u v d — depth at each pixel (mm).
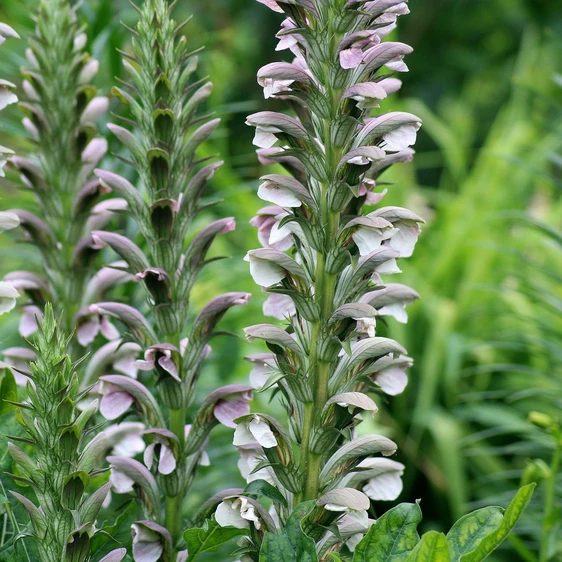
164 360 2148
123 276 2334
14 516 2143
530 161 4301
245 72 5656
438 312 3656
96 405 2057
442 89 6637
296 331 2094
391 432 3488
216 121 2182
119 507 2160
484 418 3365
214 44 5035
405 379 2133
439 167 6328
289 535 2045
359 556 2035
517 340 3561
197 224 3174
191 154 2186
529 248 4051
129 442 2238
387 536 2037
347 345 2055
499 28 6918
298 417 2090
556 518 2324
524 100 4957
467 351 3693
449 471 3250
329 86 2072
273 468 2078
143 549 2139
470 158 6172
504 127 5176
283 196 2076
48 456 2045
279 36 2064
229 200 3680
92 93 2336
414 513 2041
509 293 3795
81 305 2330
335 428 2070
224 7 5727
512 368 2650
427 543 2002
